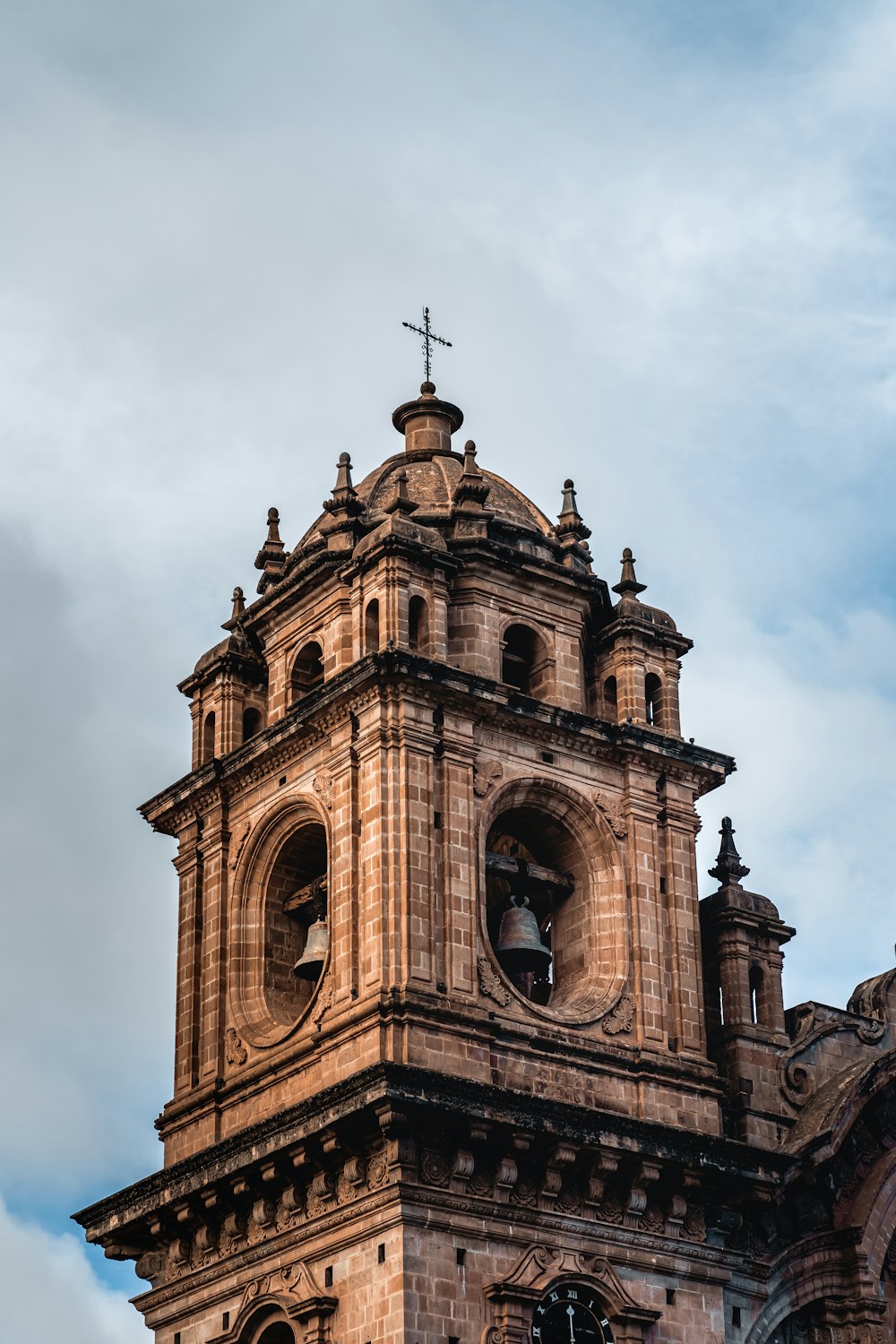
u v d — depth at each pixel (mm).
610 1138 64000
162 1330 67688
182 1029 70562
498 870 68500
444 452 78062
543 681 71438
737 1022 71688
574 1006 66938
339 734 67312
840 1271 70000
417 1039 62312
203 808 72812
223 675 74562
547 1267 62531
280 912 70875
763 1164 67500
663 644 73062
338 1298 61688
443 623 68312
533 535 73438
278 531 76750
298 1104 62531
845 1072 72688
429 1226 60875
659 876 69812
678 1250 65750
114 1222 69000
